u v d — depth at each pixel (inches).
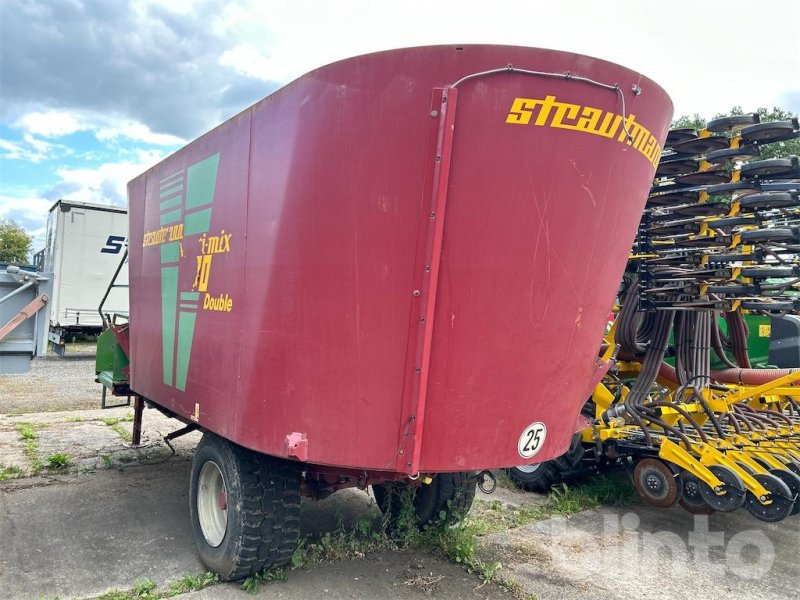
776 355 277.7
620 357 232.8
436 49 103.8
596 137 110.0
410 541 166.1
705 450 187.9
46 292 161.3
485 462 116.1
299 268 114.8
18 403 383.2
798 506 187.2
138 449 263.3
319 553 156.9
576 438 215.5
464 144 104.8
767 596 150.9
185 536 171.2
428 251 106.0
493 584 147.9
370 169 108.4
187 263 161.0
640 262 214.8
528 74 103.9
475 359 111.1
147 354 192.1
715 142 192.2
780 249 188.1
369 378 111.3
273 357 119.4
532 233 109.2
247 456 137.3
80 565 150.3
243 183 133.3
